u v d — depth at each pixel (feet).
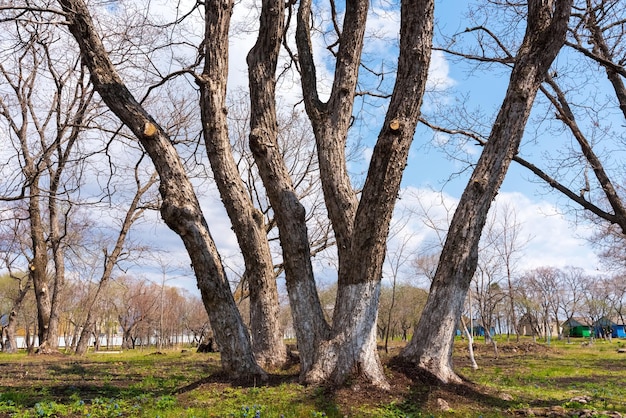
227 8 30.30
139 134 26.55
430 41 25.23
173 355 75.72
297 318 26.68
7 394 27.27
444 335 27.94
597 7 39.70
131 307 188.14
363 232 25.04
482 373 50.31
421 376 26.89
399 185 24.93
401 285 113.19
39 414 21.59
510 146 28.68
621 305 239.30
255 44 29.68
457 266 28.40
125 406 24.13
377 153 24.68
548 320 198.49
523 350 102.42
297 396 23.48
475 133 41.98
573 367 65.57
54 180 67.26
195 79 29.91
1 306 161.17
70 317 181.27
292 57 38.58
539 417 24.08
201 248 26.55
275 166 27.81
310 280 27.12
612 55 41.73
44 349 72.49
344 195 28.07
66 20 26.61
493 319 134.62
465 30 42.37
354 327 25.27
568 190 41.75
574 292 214.90
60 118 60.18
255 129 28.07
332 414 21.30
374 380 24.88
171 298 202.69
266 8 28.73
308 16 32.50
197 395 24.89
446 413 22.84
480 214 28.73
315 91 30.60
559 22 27.53
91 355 78.43
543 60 28.19
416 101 24.94
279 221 27.48
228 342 27.07
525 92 28.19
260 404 22.54
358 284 25.61
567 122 42.50
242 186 34.45
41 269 74.18
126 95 27.04
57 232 74.59
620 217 40.24
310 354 26.09
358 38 30.27
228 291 27.27
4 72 56.59
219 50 30.12
